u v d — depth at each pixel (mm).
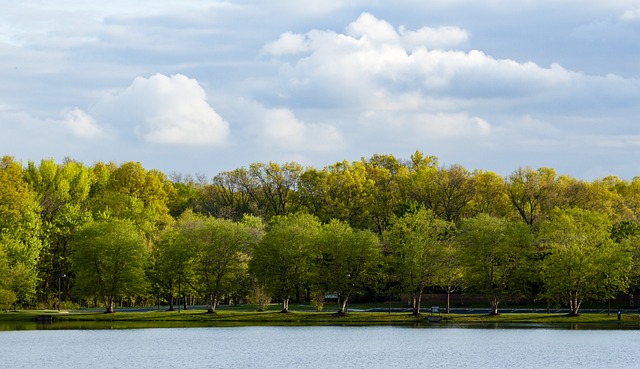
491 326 128375
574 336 113875
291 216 166500
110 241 140625
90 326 131625
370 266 139000
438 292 165000
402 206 163125
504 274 134625
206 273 142125
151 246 157625
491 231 133500
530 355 95312
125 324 134625
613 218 169375
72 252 147250
